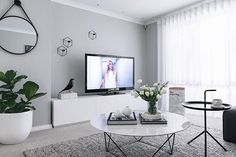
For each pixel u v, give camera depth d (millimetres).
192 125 3117
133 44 4816
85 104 3367
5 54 2633
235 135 2242
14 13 2695
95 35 4074
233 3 3326
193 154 1978
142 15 4535
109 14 4289
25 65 2791
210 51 3621
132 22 4797
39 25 2916
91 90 3732
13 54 2693
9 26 2658
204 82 3721
